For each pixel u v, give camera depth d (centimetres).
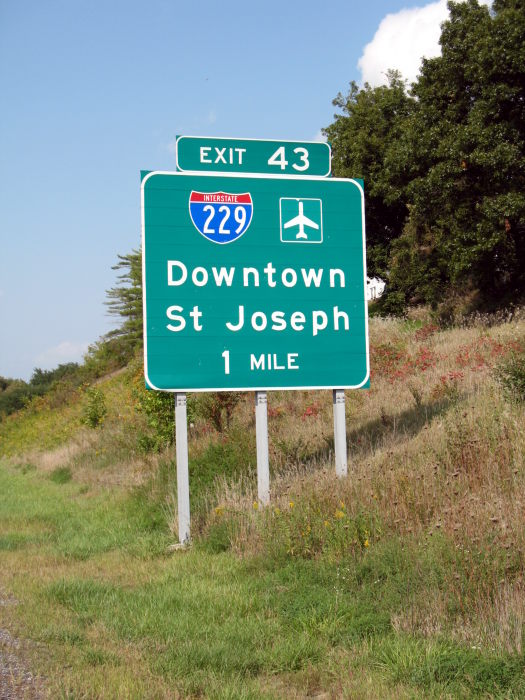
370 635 572
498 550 611
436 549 654
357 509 809
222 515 1005
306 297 1072
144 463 1634
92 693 474
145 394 1769
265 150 1088
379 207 3356
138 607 704
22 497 1856
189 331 1030
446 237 2489
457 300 2705
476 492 776
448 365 1577
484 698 448
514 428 939
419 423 1217
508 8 2355
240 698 479
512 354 1355
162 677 514
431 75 2548
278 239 1070
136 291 5753
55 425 3797
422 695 459
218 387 1033
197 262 1041
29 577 866
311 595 672
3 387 7788
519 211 2166
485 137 2228
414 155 2558
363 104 3412
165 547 1004
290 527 821
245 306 1051
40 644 595
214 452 1347
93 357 5706
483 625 529
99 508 1419
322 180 1091
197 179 1052
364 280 1095
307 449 1309
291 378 1057
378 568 680
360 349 1082
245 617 662
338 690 484
